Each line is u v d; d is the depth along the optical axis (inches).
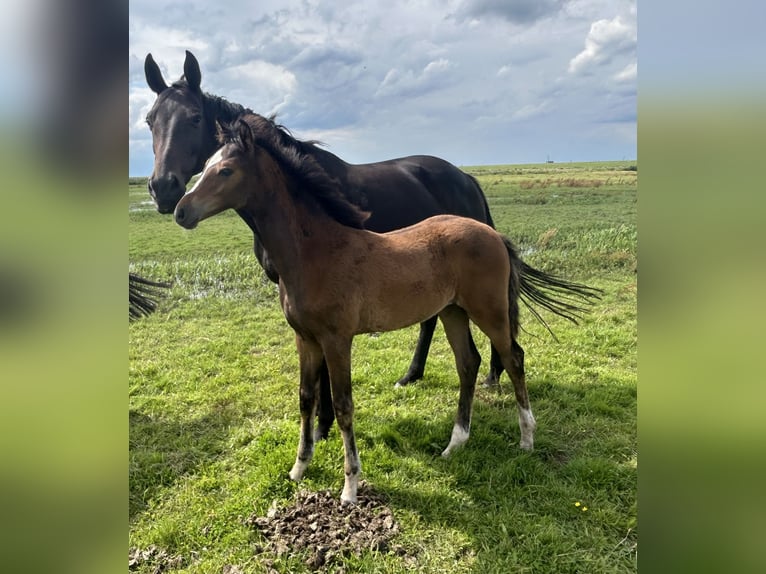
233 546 103.7
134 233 542.3
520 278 148.4
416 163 173.3
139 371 202.2
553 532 104.3
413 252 124.7
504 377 190.5
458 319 140.3
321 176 118.8
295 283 115.8
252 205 113.7
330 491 117.4
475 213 187.8
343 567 95.6
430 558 98.9
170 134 147.5
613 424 150.5
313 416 124.9
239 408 167.9
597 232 454.9
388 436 142.6
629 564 97.0
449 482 122.7
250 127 111.3
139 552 101.9
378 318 121.8
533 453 135.6
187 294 336.2
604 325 250.7
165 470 130.6
